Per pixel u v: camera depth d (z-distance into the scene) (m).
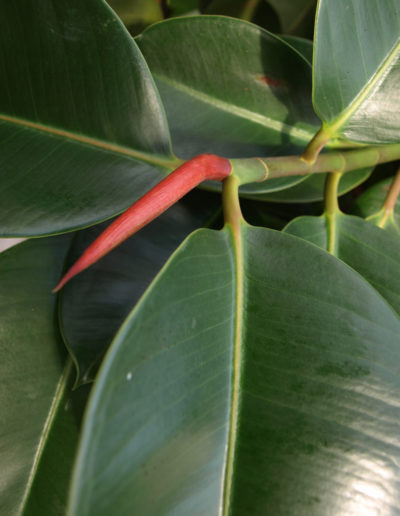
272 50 0.51
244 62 0.51
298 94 0.52
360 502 0.40
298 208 0.56
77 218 0.45
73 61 0.46
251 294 0.43
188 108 0.52
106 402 0.38
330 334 0.42
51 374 0.49
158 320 0.40
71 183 0.46
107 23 0.45
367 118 0.48
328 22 0.46
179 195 0.41
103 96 0.46
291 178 0.48
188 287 0.41
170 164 0.47
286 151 0.52
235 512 0.40
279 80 0.52
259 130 0.52
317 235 0.49
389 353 0.42
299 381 0.42
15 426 0.48
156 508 0.39
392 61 0.48
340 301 0.43
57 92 0.46
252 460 0.41
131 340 0.39
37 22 0.45
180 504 0.39
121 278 0.49
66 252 0.52
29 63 0.46
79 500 0.36
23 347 0.49
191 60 0.51
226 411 0.42
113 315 0.48
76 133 0.47
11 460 0.48
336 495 0.40
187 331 0.41
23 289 0.50
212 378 0.42
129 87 0.46
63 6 0.45
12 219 0.44
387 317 0.43
